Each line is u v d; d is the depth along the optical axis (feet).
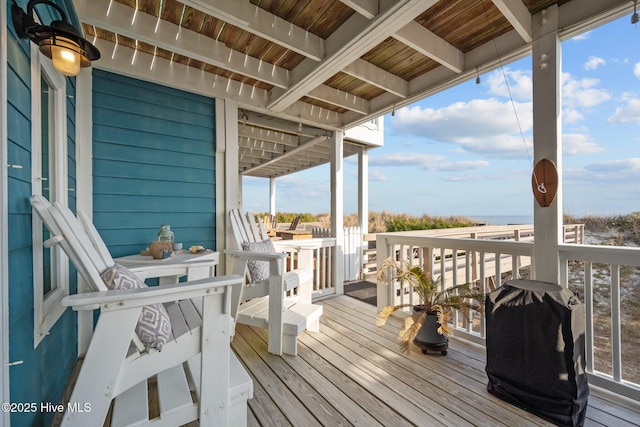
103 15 6.64
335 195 14.11
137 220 8.82
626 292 12.91
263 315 8.14
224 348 4.22
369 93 11.84
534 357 5.40
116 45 8.29
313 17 7.34
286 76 9.75
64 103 6.05
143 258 7.58
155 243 7.64
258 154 20.58
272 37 7.21
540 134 6.84
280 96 10.35
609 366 10.19
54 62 3.93
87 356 3.36
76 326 7.06
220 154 10.41
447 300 8.00
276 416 5.30
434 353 7.66
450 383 6.38
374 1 6.35
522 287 5.83
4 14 3.08
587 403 5.53
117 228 8.49
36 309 4.02
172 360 4.02
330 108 13.25
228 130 10.43
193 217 9.87
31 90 4.05
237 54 8.75
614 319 5.82
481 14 7.22
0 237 2.93
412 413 5.39
